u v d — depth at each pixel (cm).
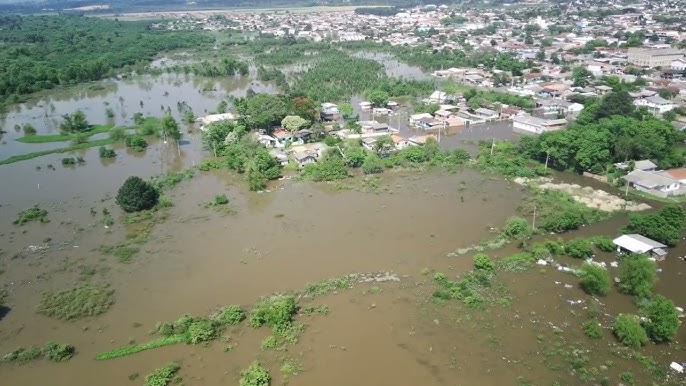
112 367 5753
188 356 5903
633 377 5434
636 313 6506
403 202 10119
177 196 10669
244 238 8762
